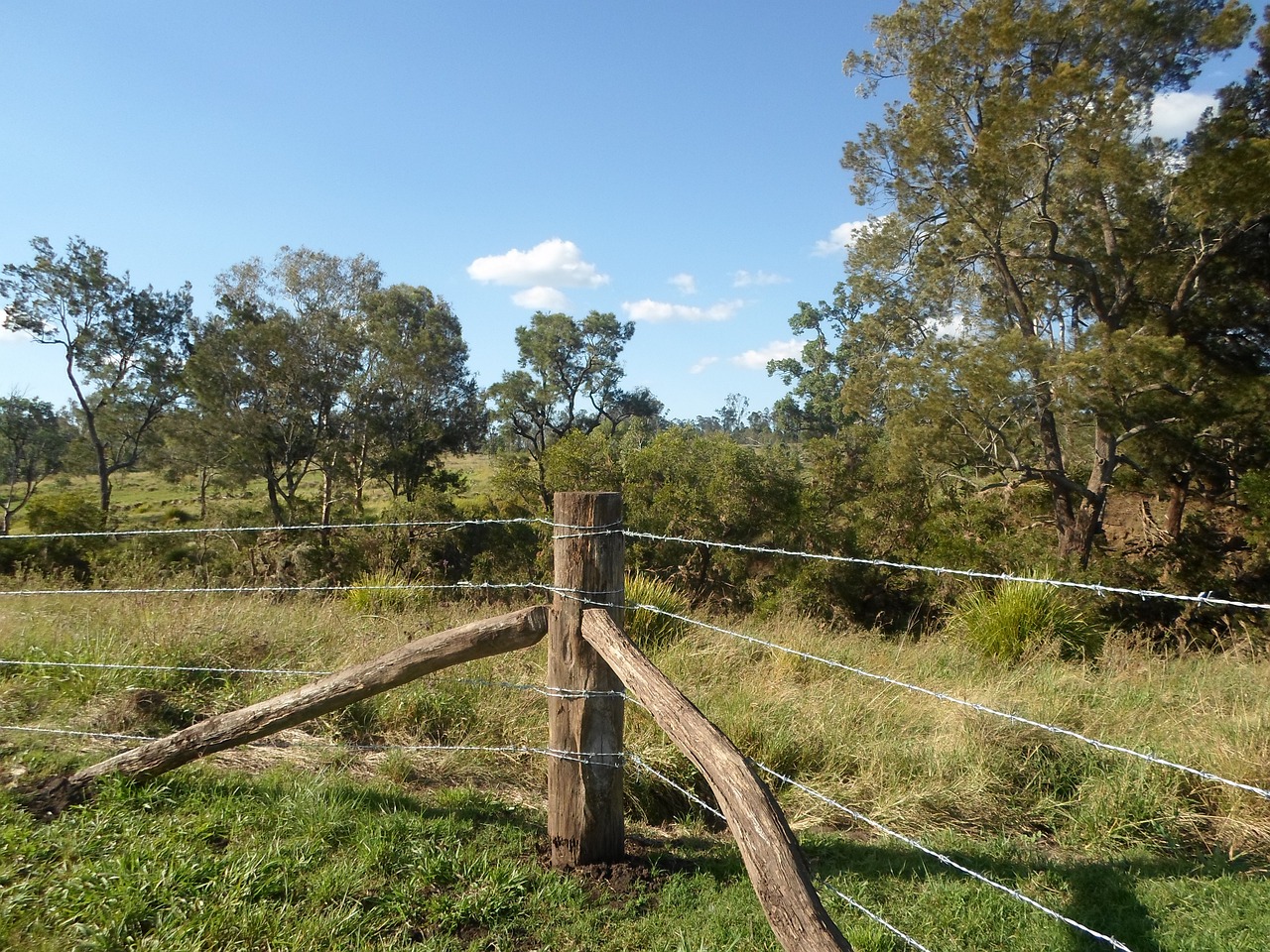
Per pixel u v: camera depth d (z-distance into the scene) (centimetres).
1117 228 2023
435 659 327
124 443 4722
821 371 5353
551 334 5297
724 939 281
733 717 479
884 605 1814
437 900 292
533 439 5400
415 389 4484
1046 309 2352
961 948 295
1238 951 291
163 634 568
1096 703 557
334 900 291
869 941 288
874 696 550
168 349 4656
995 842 376
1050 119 1852
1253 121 1986
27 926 261
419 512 2473
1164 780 412
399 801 373
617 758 324
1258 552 1781
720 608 1650
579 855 323
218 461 3944
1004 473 1969
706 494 1877
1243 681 600
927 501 2150
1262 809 391
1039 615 768
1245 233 1877
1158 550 1916
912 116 2048
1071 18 1936
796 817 404
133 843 309
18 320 4194
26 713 454
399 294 5056
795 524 1895
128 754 356
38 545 1612
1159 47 1903
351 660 566
